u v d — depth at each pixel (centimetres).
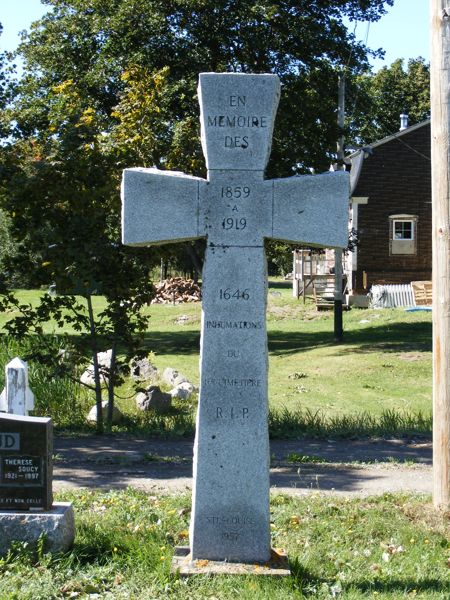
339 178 630
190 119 2106
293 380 2114
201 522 624
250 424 624
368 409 1659
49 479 647
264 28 2675
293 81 2716
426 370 2180
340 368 2250
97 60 2697
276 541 690
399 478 949
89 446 1148
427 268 4006
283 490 880
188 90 2528
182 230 630
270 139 632
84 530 691
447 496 789
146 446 1153
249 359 625
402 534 716
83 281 1288
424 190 3991
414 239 3991
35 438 640
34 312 1355
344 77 2742
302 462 1047
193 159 2016
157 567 612
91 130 1320
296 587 582
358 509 788
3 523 627
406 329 3016
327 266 4409
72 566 617
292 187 629
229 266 627
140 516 744
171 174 637
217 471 624
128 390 1723
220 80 625
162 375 1877
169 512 759
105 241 1294
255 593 566
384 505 809
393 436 1253
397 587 598
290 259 6569
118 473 963
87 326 1351
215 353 625
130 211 633
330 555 660
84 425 1316
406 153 3972
